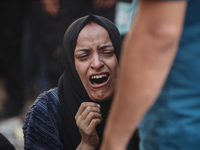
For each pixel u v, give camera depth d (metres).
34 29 4.07
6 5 3.96
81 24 1.80
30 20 4.06
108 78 1.79
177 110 1.12
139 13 1.03
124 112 1.06
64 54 1.91
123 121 1.07
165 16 1.00
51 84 4.07
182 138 1.13
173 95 1.12
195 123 1.12
